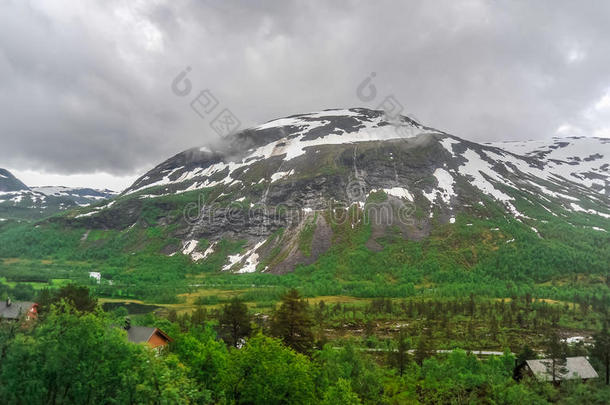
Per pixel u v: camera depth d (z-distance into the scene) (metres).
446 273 191.25
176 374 33.62
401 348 72.12
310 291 171.75
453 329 118.69
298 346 60.00
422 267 198.88
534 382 57.31
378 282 186.75
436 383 57.28
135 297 170.88
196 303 152.75
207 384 45.19
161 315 126.75
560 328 120.88
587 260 190.75
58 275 198.75
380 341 104.44
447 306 140.25
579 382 58.31
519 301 151.25
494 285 179.50
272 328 61.88
